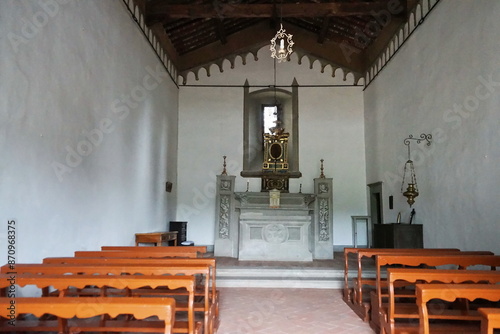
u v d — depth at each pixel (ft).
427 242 25.95
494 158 18.65
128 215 25.81
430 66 25.79
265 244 32.48
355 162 41.83
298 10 32.32
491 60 18.90
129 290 14.23
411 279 12.46
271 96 44.21
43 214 15.49
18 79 13.93
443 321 15.26
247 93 42.88
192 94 42.70
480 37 19.86
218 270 27.50
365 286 24.27
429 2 26.03
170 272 12.35
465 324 14.19
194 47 42.04
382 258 15.39
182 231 37.17
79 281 10.41
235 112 42.57
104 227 21.71
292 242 32.55
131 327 11.35
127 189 25.61
